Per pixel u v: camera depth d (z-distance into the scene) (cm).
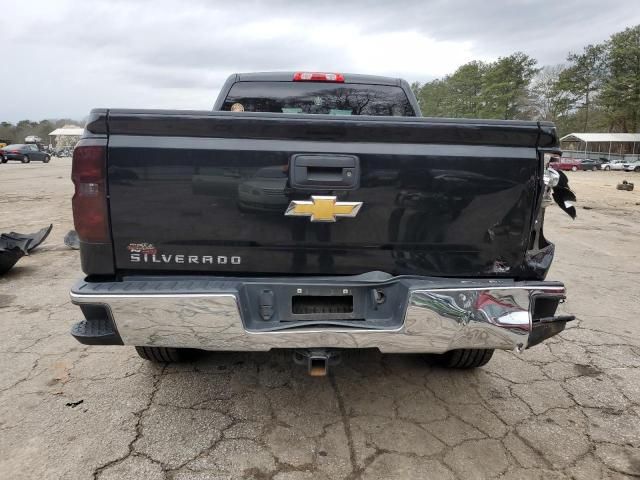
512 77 7675
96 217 232
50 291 518
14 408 289
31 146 4300
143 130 229
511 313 235
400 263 248
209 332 227
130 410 289
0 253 562
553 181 248
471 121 234
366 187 237
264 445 259
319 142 234
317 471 239
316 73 417
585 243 868
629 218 1249
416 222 242
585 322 454
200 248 240
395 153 236
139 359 357
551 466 247
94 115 225
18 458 245
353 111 425
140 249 238
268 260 243
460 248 247
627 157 5962
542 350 388
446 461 249
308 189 235
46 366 343
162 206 233
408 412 294
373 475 237
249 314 235
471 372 347
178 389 315
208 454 250
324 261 245
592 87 7262
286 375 337
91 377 329
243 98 417
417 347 237
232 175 232
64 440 260
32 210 1160
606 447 263
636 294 548
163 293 222
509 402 308
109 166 229
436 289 229
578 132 7700
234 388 318
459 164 239
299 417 286
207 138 231
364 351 376
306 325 231
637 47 6281
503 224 246
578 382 336
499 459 251
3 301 484
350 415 289
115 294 221
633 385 333
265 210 236
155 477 233
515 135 238
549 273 642
